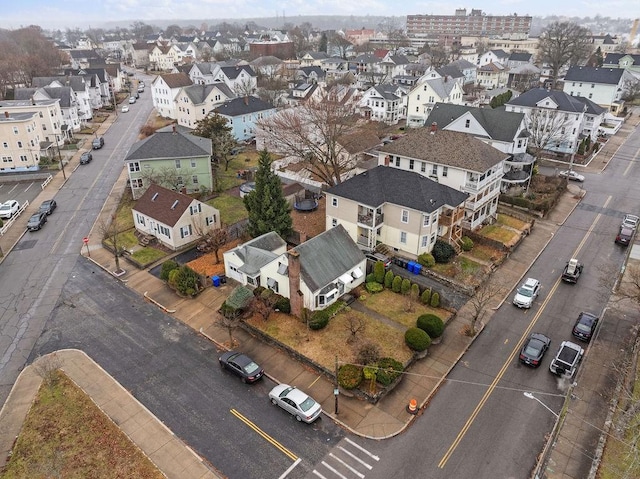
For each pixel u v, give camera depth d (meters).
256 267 38.38
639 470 23.36
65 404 28.44
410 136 51.91
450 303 36.47
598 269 42.03
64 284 41.09
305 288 34.91
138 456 24.98
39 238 49.16
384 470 24.30
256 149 77.19
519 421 27.19
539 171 65.75
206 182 59.69
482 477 23.89
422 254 42.28
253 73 121.50
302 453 25.25
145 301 38.72
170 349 33.19
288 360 32.03
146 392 29.34
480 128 60.12
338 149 59.34
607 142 80.00
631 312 36.56
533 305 37.50
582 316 34.62
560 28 153.50
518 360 31.86
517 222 50.56
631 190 59.84
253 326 34.72
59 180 65.88
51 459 24.77
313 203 54.75
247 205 45.94
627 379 29.52
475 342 33.62
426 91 91.69
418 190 42.09
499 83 135.88
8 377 30.75
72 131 90.19
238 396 29.08
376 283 39.50
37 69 130.12
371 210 42.28
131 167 56.72
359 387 29.03
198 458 24.92
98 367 31.47
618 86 95.06
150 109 115.19
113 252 45.81
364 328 34.06
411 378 30.36
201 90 94.50
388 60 144.00
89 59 166.12
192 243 47.47
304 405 27.02
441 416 27.53
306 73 137.00
